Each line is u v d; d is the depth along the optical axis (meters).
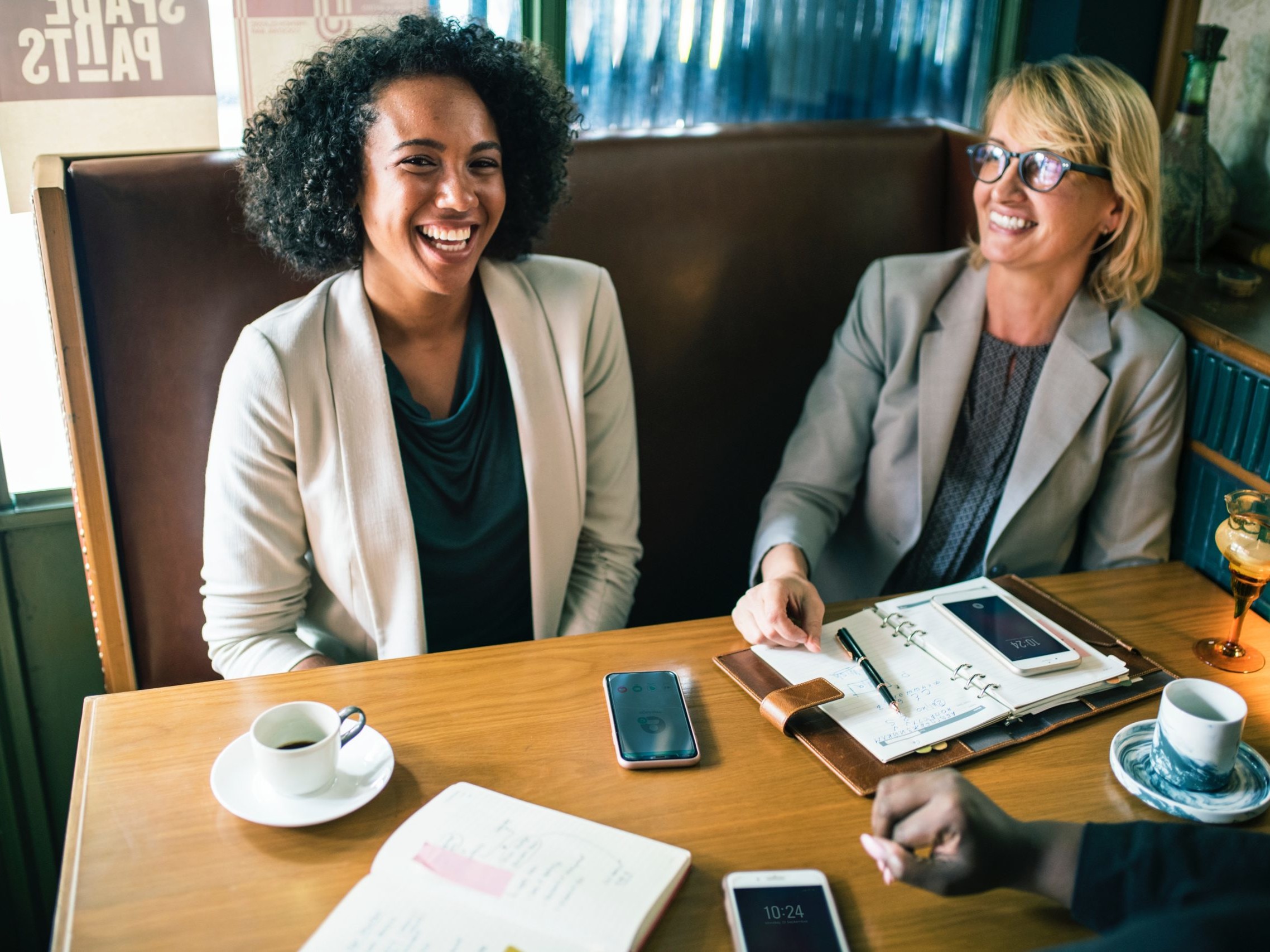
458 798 0.97
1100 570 1.48
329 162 1.33
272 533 1.36
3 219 1.63
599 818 0.97
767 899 0.88
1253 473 1.42
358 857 0.93
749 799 1.01
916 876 0.85
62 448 1.75
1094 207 1.44
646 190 1.78
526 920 0.84
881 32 2.06
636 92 1.95
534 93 1.44
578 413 1.49
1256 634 1.30
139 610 1.58
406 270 1.33
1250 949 0.64
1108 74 1.41
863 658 1.18
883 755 1.05
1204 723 0.98
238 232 1.55
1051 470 1.52
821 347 1.94
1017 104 1.45
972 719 1.10
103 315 1.50
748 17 1.96
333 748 0.98
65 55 1.57
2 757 1.74
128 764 1.03
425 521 1.41
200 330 1.54
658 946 0.85
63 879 0.90
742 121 2.04
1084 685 1.15
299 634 1.51
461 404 1.42
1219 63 1.94
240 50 1.65
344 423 1.34
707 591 2.02
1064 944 0.85
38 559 1.67
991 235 1.48
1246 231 1.89
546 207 1.53
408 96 1.29
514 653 1.22
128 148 1.65
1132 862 0.84
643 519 1.93
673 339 1.85
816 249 1.90
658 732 1.07
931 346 1.59
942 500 1.62
